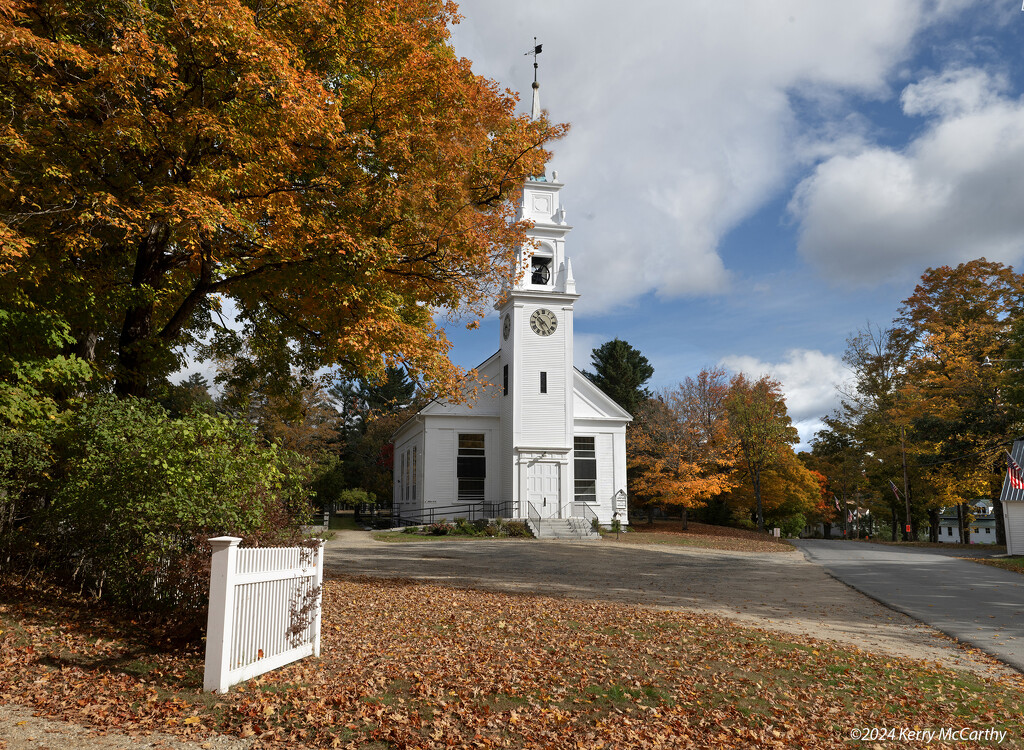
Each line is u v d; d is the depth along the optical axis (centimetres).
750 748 588
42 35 976
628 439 4728
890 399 4888
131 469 825
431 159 1204
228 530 793
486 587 1548
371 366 1320
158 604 861
